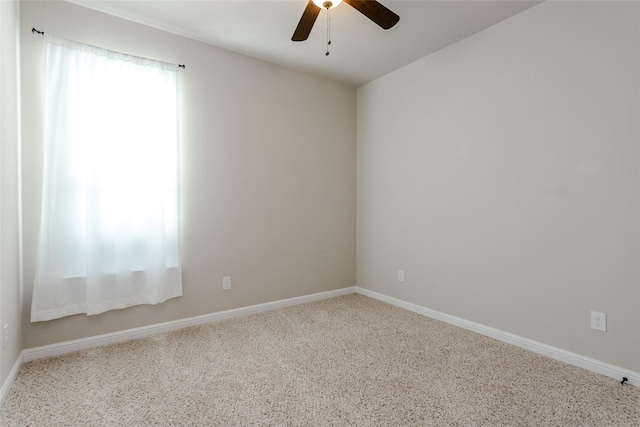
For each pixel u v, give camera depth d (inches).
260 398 69.6
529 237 93.0
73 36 90.7
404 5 90.5
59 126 87.5
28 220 85.6
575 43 83.1
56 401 68.2
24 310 85.0
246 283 123.6
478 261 105.9
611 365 78.1
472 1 88.9
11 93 75.9
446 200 115.7
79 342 92.2
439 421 62.2
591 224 81.0
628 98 75.0
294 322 115.4
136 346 95.0
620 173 76.4
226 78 117.6
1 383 67.6
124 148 96.5
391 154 137.6
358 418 63.1
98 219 92.1
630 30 74.5
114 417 63.3
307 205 139.7
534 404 67.4
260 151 126.2
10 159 74.6
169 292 105.5
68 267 89.7
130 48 99.2
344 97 151.1
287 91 132.9
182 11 94.7
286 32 106.1
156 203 101.3
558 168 86.7
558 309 87.1
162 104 103.1
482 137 104.3
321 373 80.0
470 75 107.4
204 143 113.5
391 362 85.6
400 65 130.9
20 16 84.1
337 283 150.2
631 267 75.1
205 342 98.1
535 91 91.0
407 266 130.9
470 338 101.5
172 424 61.4
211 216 115.3
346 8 92.4
